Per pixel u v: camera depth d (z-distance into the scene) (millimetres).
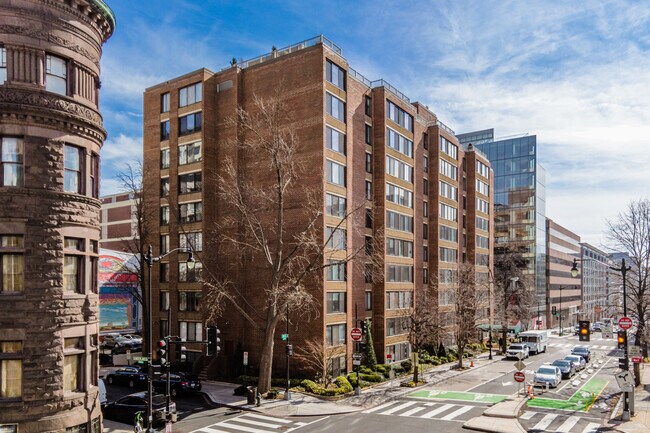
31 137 19594
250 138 42031
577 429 25000
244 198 38406
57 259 20016
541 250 103750
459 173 66750
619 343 29094
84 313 21031
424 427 25438
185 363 42500
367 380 38281
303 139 39312
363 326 41562
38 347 19250
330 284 38562
